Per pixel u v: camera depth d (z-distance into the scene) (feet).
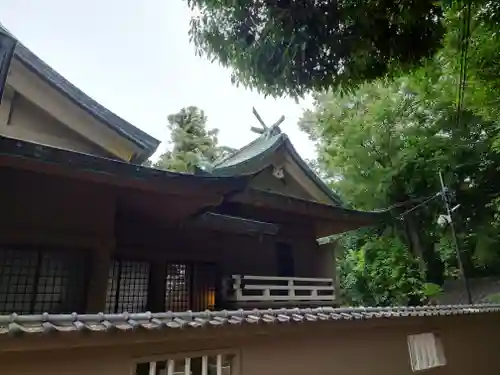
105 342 9.40
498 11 19.35
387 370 17.51
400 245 52.42
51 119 22.62
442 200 48.57
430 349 20.59
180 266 23.80
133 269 21.16
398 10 15.40
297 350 14.44
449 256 51.16
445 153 47.91
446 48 25.00
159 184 15.34
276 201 26.18
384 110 50.47
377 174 52.01
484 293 48.65
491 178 48.34
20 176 14.99
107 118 24.44
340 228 33.71
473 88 26.71
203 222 21.70
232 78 17.94
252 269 27.91
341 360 15.79
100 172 13.96
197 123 92.84
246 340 13.05
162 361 11.31
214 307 24.57
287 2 14.87
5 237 14.15
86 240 15.92
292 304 27.58
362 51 16.25
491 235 47.98
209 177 16.22
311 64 16.37
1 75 14.49
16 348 8.11
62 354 9.36
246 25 16.17
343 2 14.92
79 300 15.44
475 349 23.29
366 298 55.01
